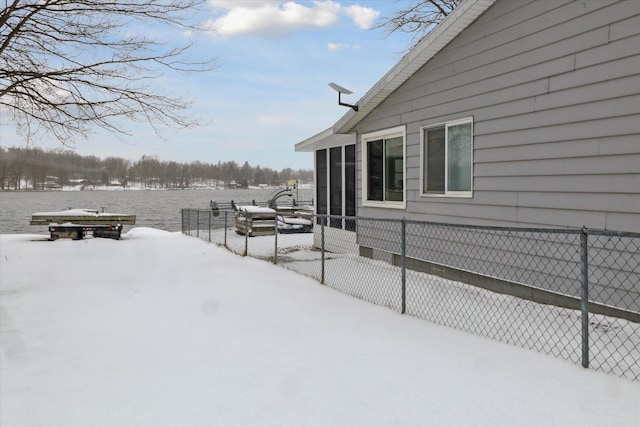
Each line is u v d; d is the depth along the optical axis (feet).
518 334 12.96
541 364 10.32
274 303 16.74
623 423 7.62
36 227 84.89
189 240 44.04
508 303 16.69
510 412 8.05
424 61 22.16
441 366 10.27
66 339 12.78
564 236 15.52
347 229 31.48
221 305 16.53
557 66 15.64
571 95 15.17
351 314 15.11
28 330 13.79
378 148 27.40
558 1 15.52
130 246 39.50
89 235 51.42
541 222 16.49
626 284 13.73
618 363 10.49
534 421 7.73
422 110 22.84
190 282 21.25
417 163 23.48
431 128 22.50
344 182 32.19
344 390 9.05
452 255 21.21
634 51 13.19
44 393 9.12
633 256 13.48
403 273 15.28
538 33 16.33
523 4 16.90
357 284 20.47
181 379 9.72
